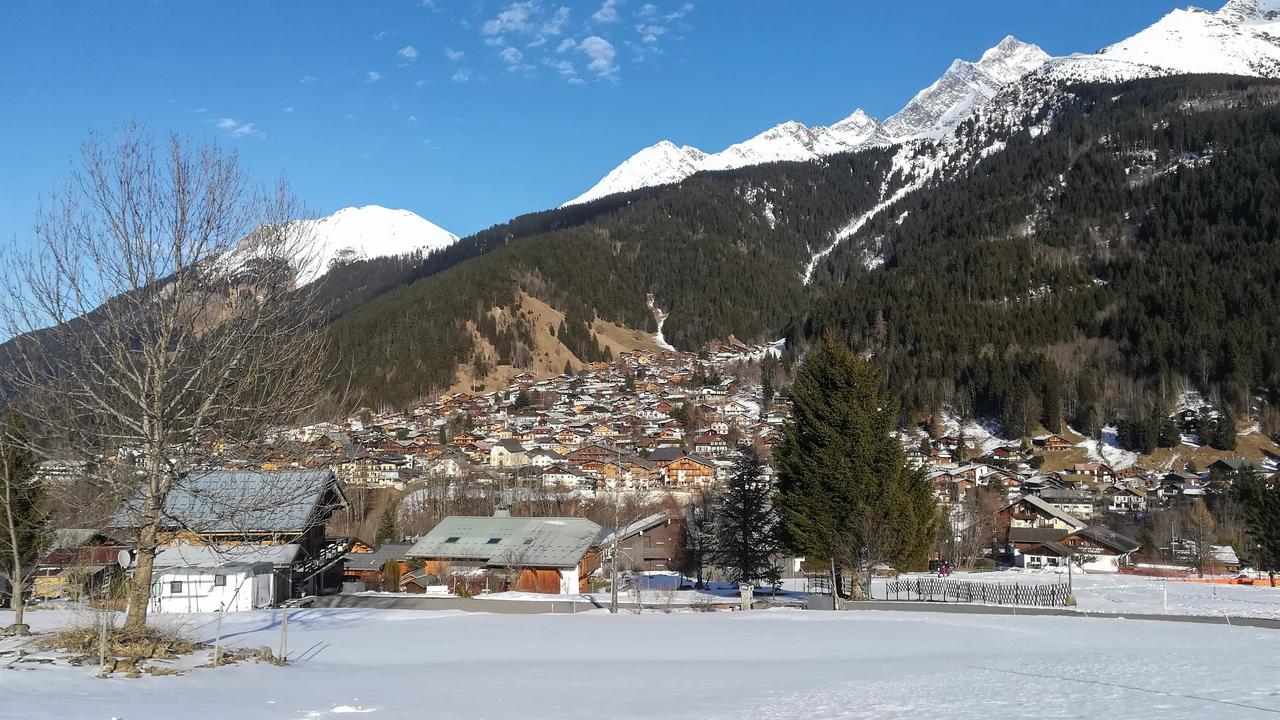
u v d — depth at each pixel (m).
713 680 21.94
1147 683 20.00
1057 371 181.50
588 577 67.38
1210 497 125.50
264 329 25.53
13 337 22.89
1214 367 179.38
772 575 61.12
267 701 17.75
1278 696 17.84
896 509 52.09
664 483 148.50
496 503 104.88
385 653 29.03
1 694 17.19
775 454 55.56
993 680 21.03
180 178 24.69
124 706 16.38
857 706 17.36
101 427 24.67
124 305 24.12
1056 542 95.69
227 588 47.97
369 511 112.00
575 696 19.14
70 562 44.56
